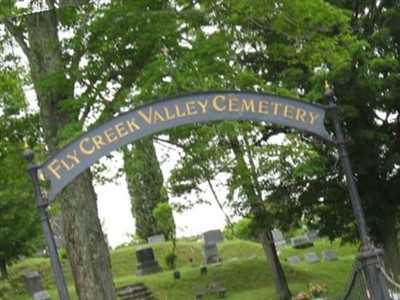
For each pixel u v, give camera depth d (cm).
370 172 2670
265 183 2741
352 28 2661
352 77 2455
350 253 4466
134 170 1902
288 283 3678
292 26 1830
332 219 2789
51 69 1819
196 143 1873
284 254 4566
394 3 2664
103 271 1773
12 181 1894
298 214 2814
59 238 4388
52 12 1873
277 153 2236
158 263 4378
